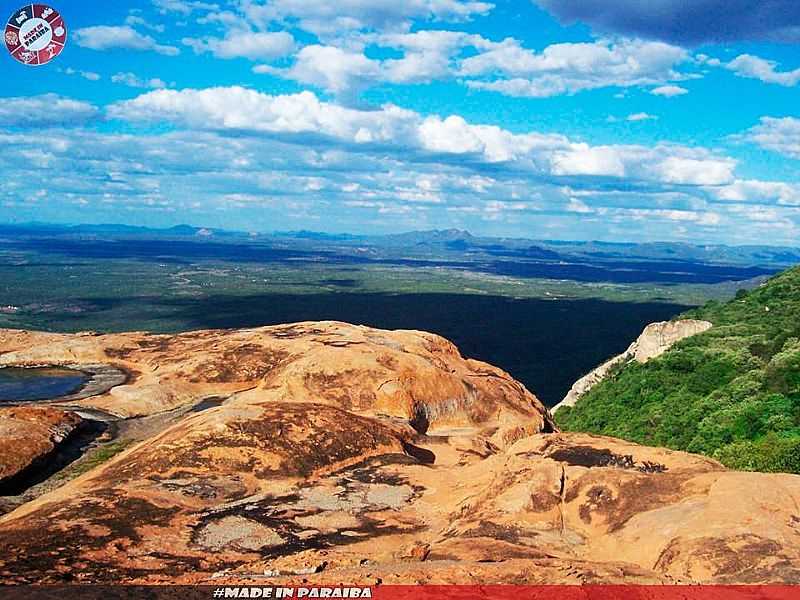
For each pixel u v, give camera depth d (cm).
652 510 3400
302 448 4791
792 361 6900
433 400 6500
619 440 4544
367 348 6988
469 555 3094
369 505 4097
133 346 9762
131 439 6278
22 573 2889
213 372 8056
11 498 4847
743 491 3191
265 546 3412
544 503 3684
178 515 3738
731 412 6462
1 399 7438
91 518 3556
